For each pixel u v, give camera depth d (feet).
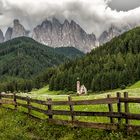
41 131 78.13
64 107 107.24
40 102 86.63
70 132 70.90
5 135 78.02
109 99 63.16
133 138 56.29
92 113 67.05
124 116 60.34
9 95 111.14
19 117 95.91
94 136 63.72
